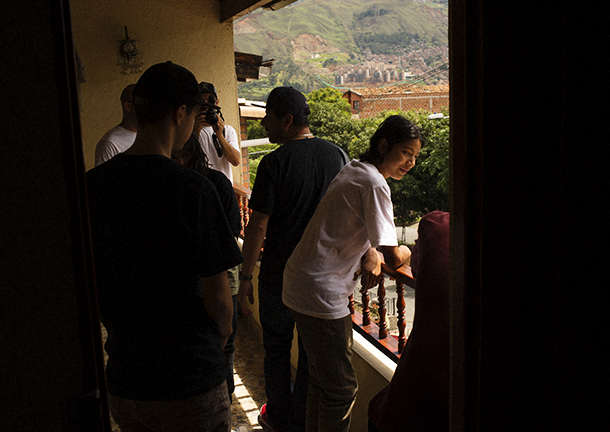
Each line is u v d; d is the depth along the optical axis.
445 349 1.19
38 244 0.66
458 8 0.74
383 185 1.56
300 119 2.14
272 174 2.05
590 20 0.64
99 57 4.29
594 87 0.65
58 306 0.68
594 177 0.67
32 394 0.69
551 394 0.77
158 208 1.16
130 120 2.81
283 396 2.36
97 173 1.19
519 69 0.72
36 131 0.64
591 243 0.69
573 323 0.73
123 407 1.29
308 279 1.69
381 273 1.88
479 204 0.76
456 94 0.78
